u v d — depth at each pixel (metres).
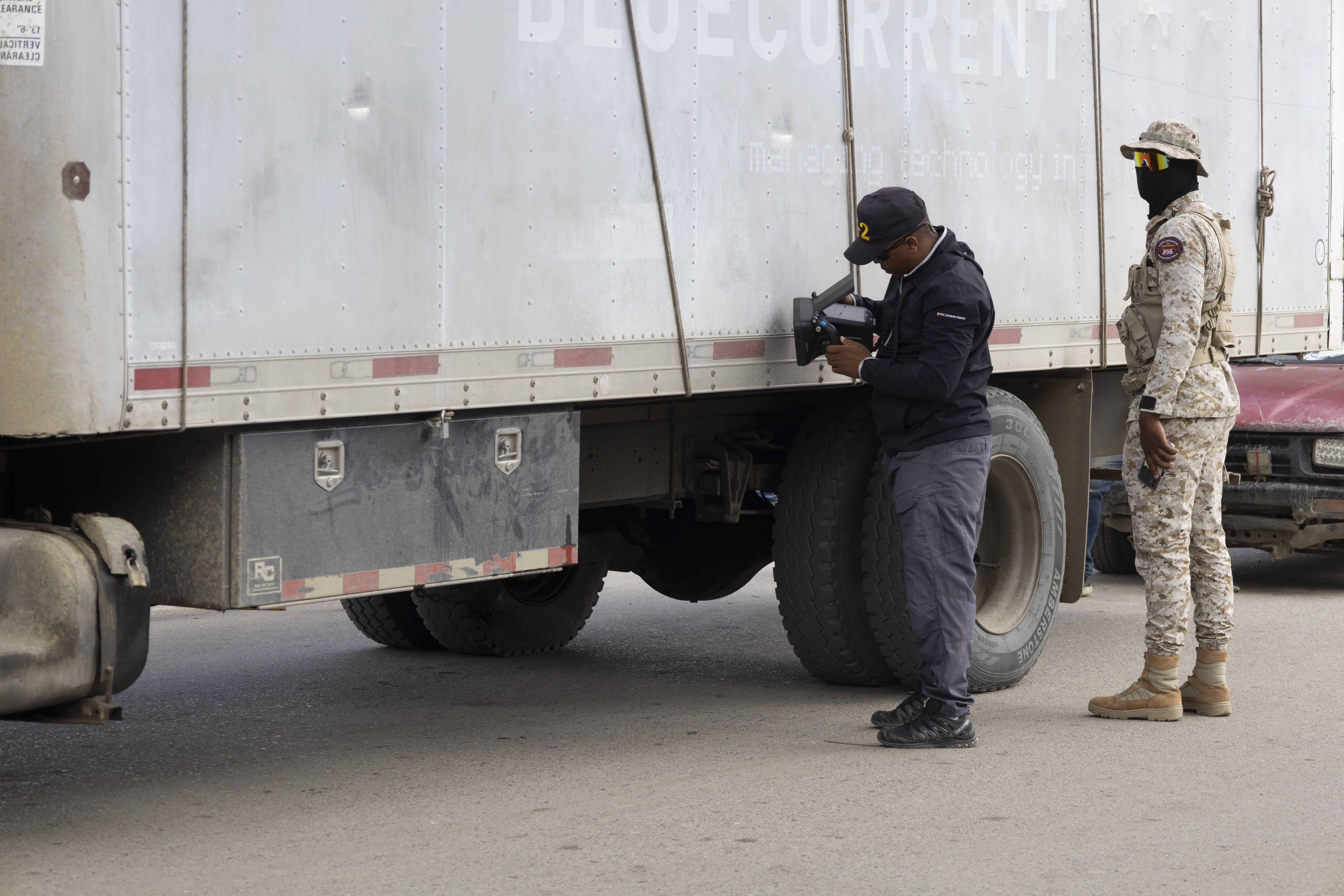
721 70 6.96
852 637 8.15
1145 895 5.10
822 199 7.45
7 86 4.89
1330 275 10.66
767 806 6.12
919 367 6.80
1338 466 11.33
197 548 5.48
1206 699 7.68
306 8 5.46
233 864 5.38
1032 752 6.99
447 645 9.40
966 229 8.11
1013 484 8.41
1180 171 7.43
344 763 6.85
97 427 4.96
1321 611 11.01
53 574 5.03
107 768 6.75
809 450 8.11
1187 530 7.50
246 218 5.30
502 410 6.36
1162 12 9.22
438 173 5.89
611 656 9.61
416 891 5.11
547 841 5.66
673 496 8.00
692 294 6.88
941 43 7.96
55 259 4.91
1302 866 5.39
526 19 6.17
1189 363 7.26
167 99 5.09
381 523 5.87
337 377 5.59
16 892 5.06
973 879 5.24
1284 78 10.16
